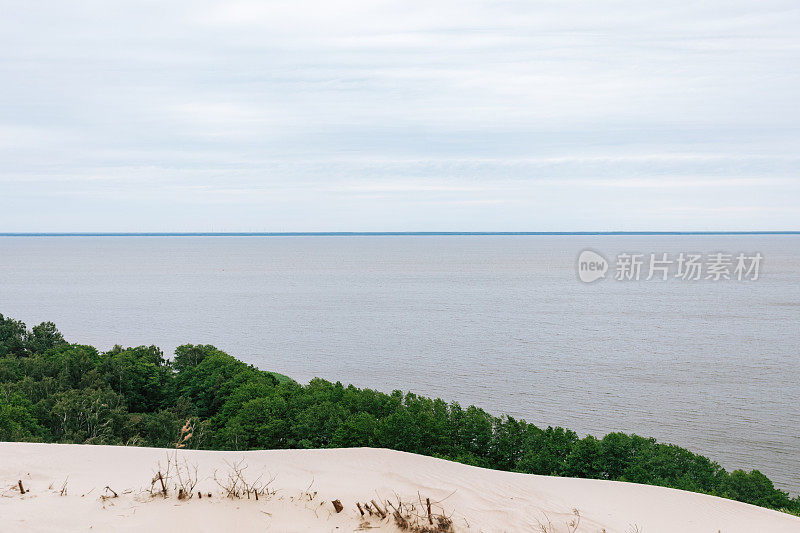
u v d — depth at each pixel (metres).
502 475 13.24
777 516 12.52
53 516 8.02
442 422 41.59
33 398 48.44
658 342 190.38
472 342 190.25
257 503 9.12
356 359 160.50
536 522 9.86
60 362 62.81
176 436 43.34
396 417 39.44
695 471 38.16
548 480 13.55
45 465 10.62
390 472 12.10
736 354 168.88
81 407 41.31
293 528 8.28
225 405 53.88
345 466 12.40
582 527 9.97
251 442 45.75
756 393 122.19
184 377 68.00
